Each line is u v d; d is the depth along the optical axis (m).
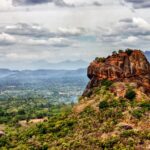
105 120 88.12
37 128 105.06
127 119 84.62
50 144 87.88
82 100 109.44
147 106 90.50
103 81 110.44
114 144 74.62
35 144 92.44
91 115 94.50
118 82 106.44
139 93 98.94
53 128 97.81
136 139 74.12
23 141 100.88
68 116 102.56
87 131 85.69
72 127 92.94
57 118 105.50
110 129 81.94
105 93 103.31
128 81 106.50
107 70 111.31
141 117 84.44
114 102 95.69
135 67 109.75
